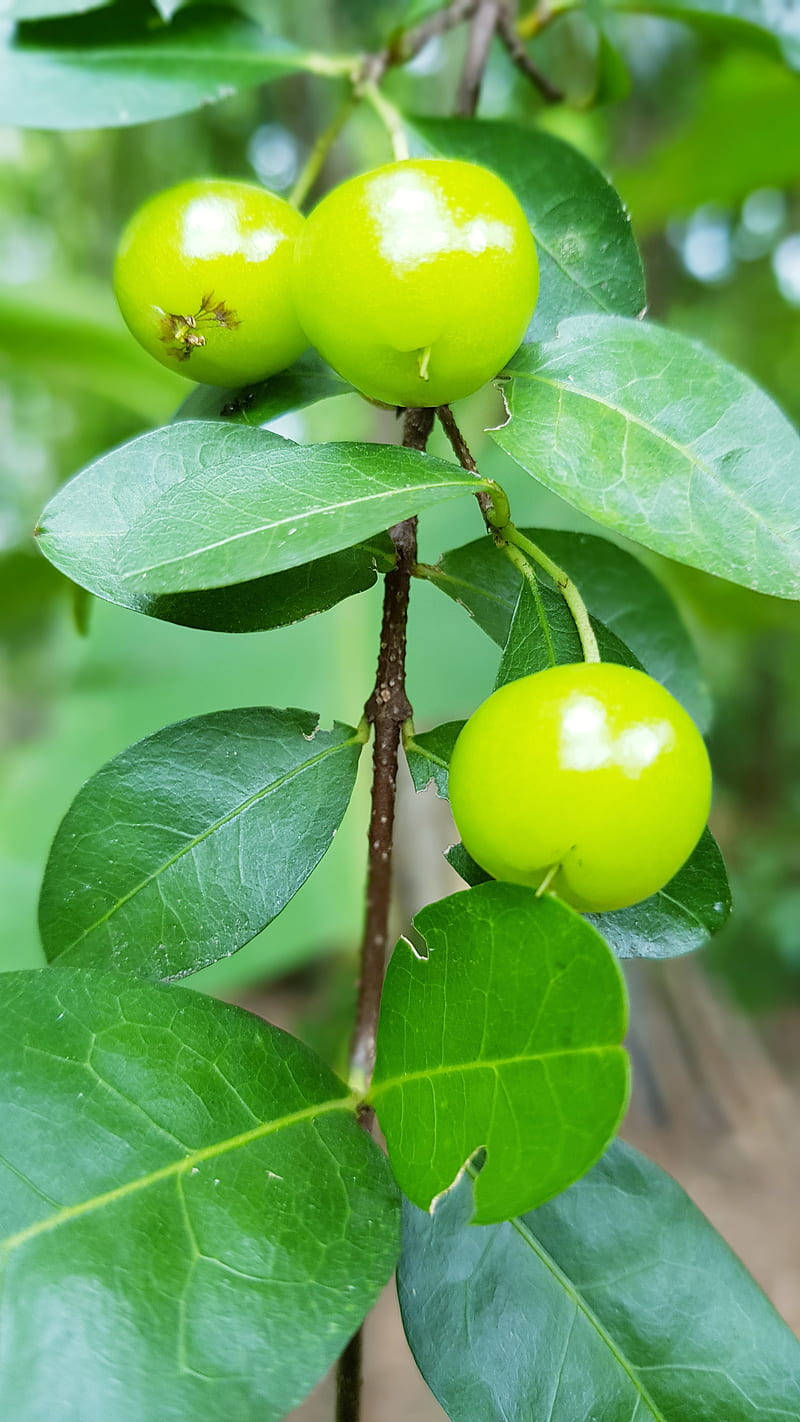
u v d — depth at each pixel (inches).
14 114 4.1
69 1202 2.6
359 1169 2.9
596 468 2.9
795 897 21.0
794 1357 3.2
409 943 2.8
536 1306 3.1
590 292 3.8
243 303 3.3
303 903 10.0
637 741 2.5
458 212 2.8
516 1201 2.3
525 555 3.2
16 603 9.9
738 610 9.9
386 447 2.9
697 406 3.0
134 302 3.3
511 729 2.6
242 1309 2.5
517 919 2.5
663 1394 3.1
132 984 3.0
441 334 2.8
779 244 16.0
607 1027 2.3
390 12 11.4
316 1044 14.0
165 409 11.1
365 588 3.3
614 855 2.5
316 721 3.4
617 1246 3.3
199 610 3.1
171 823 3.3
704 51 8.3
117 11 4.3
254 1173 2.8
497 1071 2.5
